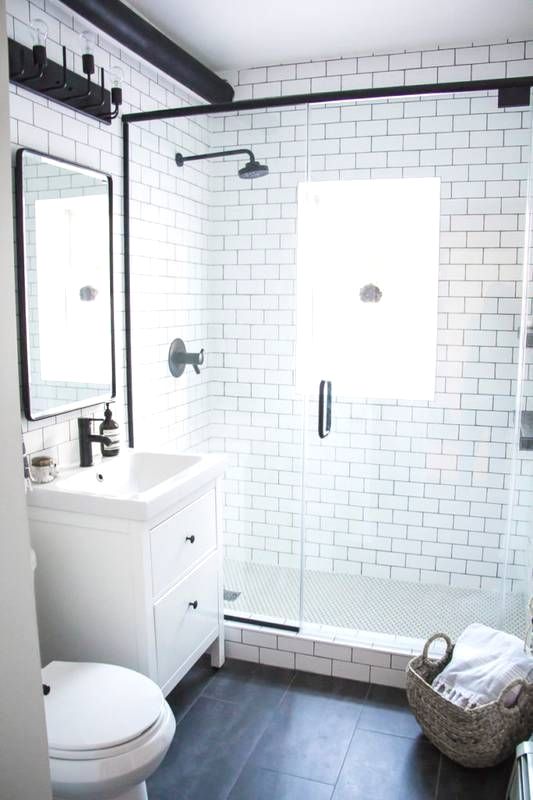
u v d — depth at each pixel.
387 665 2.52
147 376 2.90
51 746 1.57
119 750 1.58
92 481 2.35
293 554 3.29
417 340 3.07
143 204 2.79
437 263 3.00
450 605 3.03
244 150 3.02
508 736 1.98
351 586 3.20
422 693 2.10
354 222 3.02
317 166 2.99
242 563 3.34
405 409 3.13
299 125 2.96
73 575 2.11
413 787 1.99
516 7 2.67
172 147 2.96
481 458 3.08
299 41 3.02
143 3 2.62
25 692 0.88
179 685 2.53
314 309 3.13
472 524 3.13
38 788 0.92
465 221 2.93
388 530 3.23
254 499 3.32
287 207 3.04
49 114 2.24
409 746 2.18
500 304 2.96
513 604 2.93
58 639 2.19
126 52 2.64
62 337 2.35
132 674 1.86
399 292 3.05
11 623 0.85
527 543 2.92
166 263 2.96
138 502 1.95
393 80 3.18
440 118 2.86
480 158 2.86
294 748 2.16
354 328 3.12
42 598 2.18
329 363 3.16
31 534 2.16
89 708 1.69
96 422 2.57
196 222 3.11
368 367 3.13
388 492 3.20
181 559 2.25
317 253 3.07
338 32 2.92
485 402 3.04
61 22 2.28
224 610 2.85
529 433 2.90
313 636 2.64
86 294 2.48
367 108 2.91
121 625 2.07
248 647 2.71
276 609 2.89
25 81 2.08
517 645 2.25
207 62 3.29
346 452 3.21
